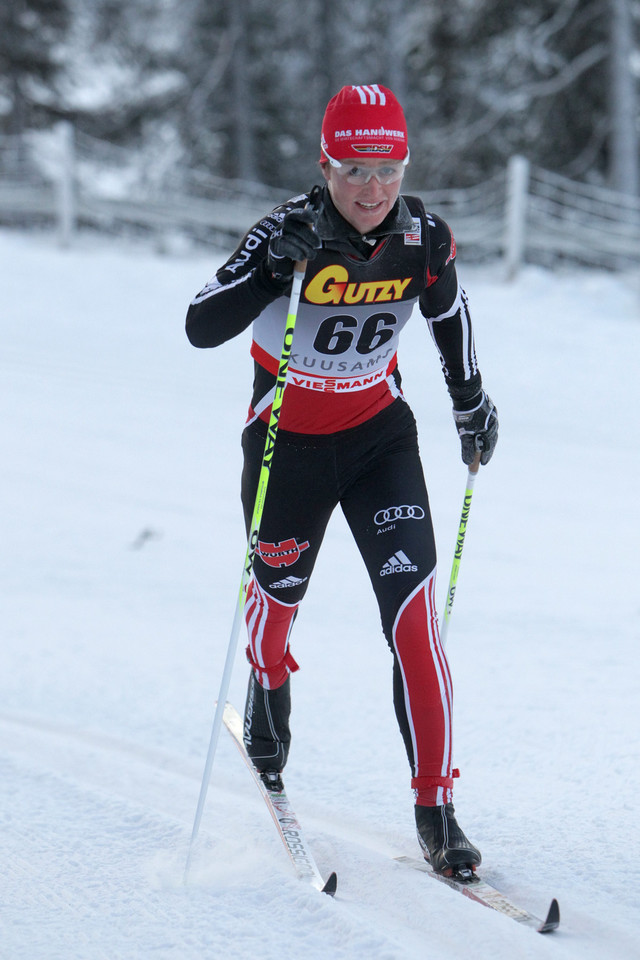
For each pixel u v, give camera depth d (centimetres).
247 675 1388
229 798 996
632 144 6762
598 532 2242
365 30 8725
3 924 745
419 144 7806
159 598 1769
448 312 884
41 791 1000
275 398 796
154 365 4116
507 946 679
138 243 6550
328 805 979
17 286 5106
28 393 3588
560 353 4484
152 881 808
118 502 2458
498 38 7388
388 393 901
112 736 1179
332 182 781
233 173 8625
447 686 836
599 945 701
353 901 776
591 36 6988
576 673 1329
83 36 8444
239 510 2420
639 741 1084
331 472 874
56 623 1617
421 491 886
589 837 876
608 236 6062
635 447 3191
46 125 8612
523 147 7356
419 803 833
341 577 1908
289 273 763
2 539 2131
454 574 977
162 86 8494
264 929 722
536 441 3228
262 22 8500
